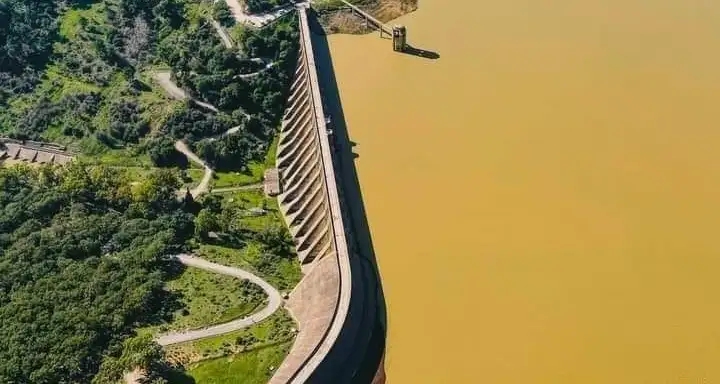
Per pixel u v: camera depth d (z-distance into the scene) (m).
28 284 158.50
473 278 168.00
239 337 149.25
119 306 153.25
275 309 156.88
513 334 155.75
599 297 162.25
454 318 159.75
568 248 173.50
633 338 153.62
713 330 154.75
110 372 138.88
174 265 167.12
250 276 165.38
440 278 168.50
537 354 151.50
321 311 153.38
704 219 179.25
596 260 170.38
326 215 177.12
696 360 149.00
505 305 161.62
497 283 166.38
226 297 159.00
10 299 155.62
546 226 179.12
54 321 150.00
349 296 154.88
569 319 158.00
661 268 168.25
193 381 140.12
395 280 168.75
